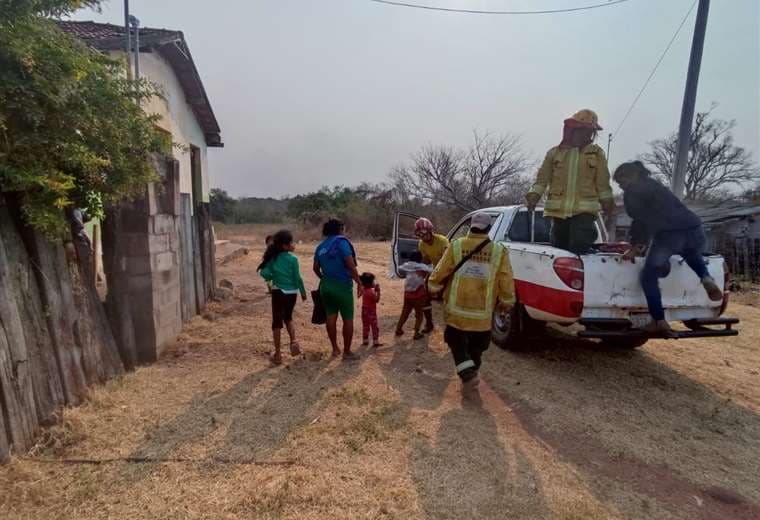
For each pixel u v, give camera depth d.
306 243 25.67
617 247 5.31
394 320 7.36
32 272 3.38
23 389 3.13
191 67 11.75
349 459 3.22
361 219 31.61
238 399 4.12
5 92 2.90
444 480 3.02
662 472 3.27
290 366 5.01
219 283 9.42
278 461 3.16
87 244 4.34
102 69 3.75
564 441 3.64
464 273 4.38
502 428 3.79
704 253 5.05
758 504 2.95
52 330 3.52
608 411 4.20
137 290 4.90
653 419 4.09
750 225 18.66
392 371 4.98
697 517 2.80
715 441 3.74
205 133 15.21
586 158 5.36
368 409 4.01
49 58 3.09
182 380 4.54
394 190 32.78
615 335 4.52
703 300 4.83
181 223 6.38
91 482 2.86
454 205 29.14
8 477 2.81
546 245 5.55
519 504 2.82
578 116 5.36
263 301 8.35
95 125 3.53
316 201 39.59
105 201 4.22
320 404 4.07
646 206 4.59
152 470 3.01
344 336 5.23
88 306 4.16
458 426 3.76
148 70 10.14
